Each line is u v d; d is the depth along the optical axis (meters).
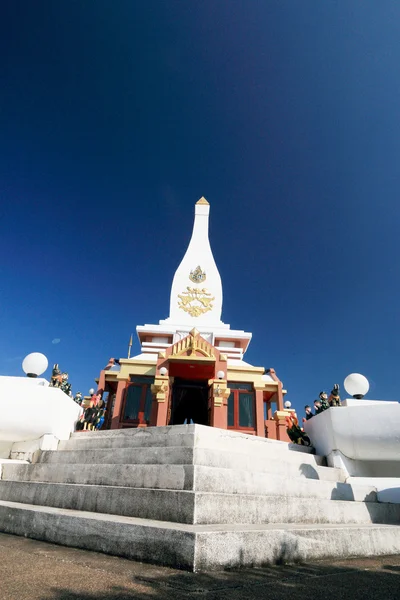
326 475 7.68
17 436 8.12
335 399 8.98
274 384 19.00
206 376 18.45
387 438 7.67
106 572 3.07
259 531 3.69
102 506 4.87
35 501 5.79
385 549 4.95
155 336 21.98
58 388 8.48
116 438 7.32
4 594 2.51
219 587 2.81
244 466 6.30
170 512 4.18
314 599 2.72
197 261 26.11
